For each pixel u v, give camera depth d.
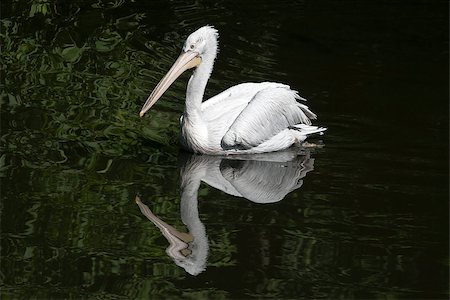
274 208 12.32
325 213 12.26
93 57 17.05
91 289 9.95
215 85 16.59
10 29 17.72
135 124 14.61
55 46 17.27
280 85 14.99
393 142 15.08
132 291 9.96
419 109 16.88
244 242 11.28
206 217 11.91
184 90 16.08
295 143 14.70
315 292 10.22
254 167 13.80
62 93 15.38
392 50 20.33
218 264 10.70
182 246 11.03
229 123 14.23
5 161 12.91
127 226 11.43
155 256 10.78
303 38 20.31
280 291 10.19
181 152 13.98
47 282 10.04
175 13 20.27
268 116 14.34
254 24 20.66
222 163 13.87
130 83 16.09
